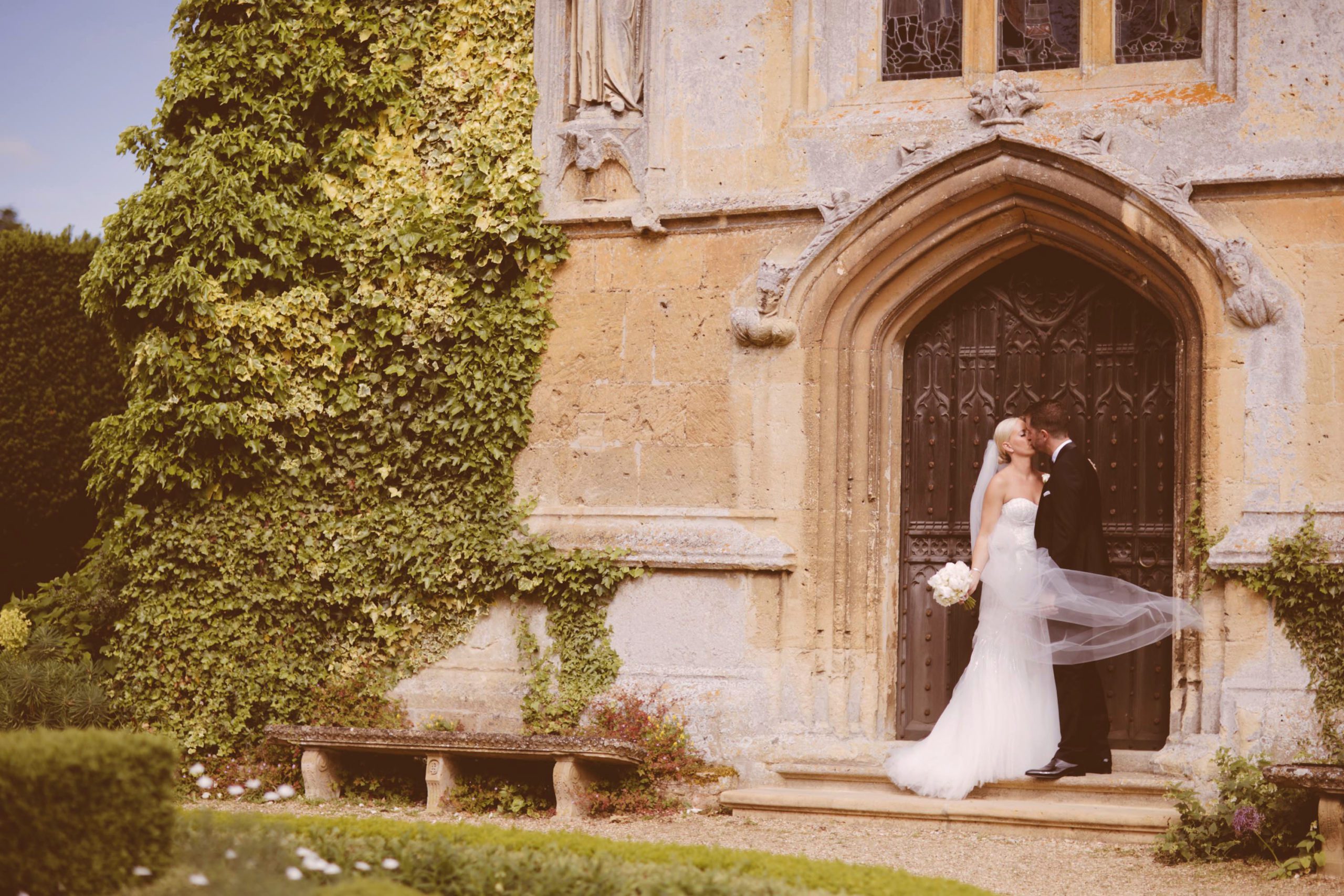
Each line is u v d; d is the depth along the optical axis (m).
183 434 9.73
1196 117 8.58
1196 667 8.39
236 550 9.90
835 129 9.26
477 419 9.75
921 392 9.53
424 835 5.83
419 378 9.92
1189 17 8.92
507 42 9.91
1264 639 8.17
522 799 8.60
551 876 5.22
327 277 10.08
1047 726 8.09
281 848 5.25
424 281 9.88
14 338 15.74
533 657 9.52
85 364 16.03
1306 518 8.13
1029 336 9.32
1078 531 8.20
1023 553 8.20
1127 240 8.70
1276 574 8.09
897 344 9.48
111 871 4.82
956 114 9.08
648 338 9.55
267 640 9.91
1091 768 8.11
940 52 9.38
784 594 9.14
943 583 8.07
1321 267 8.27
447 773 8.67
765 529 9.22
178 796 9.23
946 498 9.45
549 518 9.63
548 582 9.47
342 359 10.05
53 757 4.74
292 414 9.91
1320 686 8.03
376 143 10.10
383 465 9.91
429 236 9.85
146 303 9.85
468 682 9.65
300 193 10.11
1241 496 8.31
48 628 10.91
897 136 9.12
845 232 9.10
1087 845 7.58
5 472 15.53
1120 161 8.64
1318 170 8.27
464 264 9.83
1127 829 7.61
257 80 10.07
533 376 9.73
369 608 9.81
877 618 9.28
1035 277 9.33
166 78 10.20
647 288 9.56
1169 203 8.45
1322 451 8.19
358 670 9.86
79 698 9.83
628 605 9.38
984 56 9.20
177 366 9.74
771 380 9.27
